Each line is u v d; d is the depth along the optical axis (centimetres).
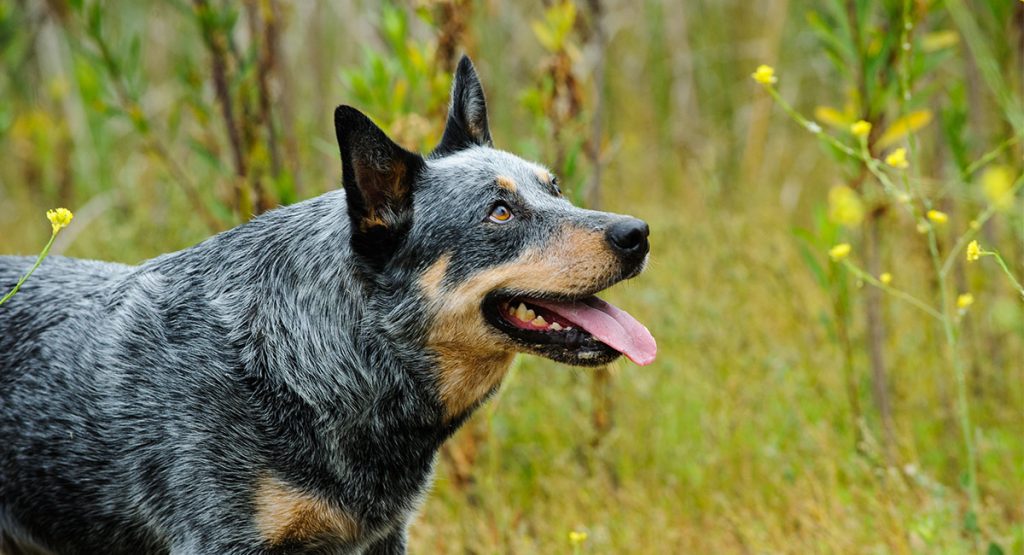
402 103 725
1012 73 801
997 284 881
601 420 771
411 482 540
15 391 530
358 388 518
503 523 674
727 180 1290
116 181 1284
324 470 512
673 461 773
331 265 522
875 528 641
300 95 1290
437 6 732
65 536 538
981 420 792
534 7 1374
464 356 529
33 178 1282
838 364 845
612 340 509
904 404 793
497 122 1291
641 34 1492
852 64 731
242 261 537
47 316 542
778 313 941
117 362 522
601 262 504
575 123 777
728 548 672
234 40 834
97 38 780
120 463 516
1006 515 700
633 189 1331
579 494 721
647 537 677
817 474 715
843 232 765
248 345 514
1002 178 466
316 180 1038
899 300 935
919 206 811
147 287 541
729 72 1464
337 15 1335
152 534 523
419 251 518
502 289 516
